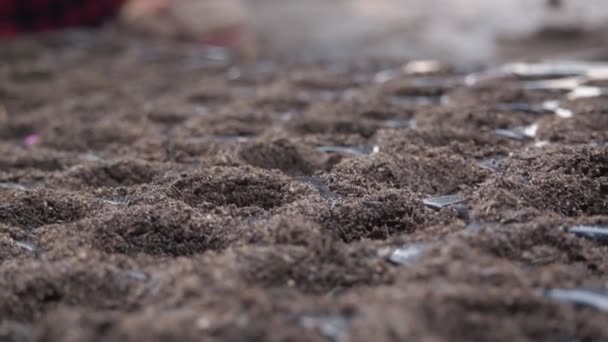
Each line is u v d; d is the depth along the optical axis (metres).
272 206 0.50
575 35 1.22
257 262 0.44
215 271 0.44
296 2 1.94
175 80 0.74
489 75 0.67
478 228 0.46
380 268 0.44
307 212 0.48
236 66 0.79
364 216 0.48
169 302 0.43
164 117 0.63
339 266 0.44
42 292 0.44
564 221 0.47
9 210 0.50
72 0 1.14
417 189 0.50
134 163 0.54
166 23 1.20
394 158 0.52
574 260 0.45
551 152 0.52
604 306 0.42
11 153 0.58
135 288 0.44
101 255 0.46
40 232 0.48
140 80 0.75
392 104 0.61
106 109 0.66
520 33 1.28
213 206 0.49
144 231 0.47
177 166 0.54
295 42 1.63
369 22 1.67
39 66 0.81
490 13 1.38
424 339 0.41
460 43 1.36
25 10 1.12
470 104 0.60
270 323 0.42
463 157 0.53
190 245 0.47
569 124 0.55
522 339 0.41
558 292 0.43
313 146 0.55
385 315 0.41
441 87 0.64
